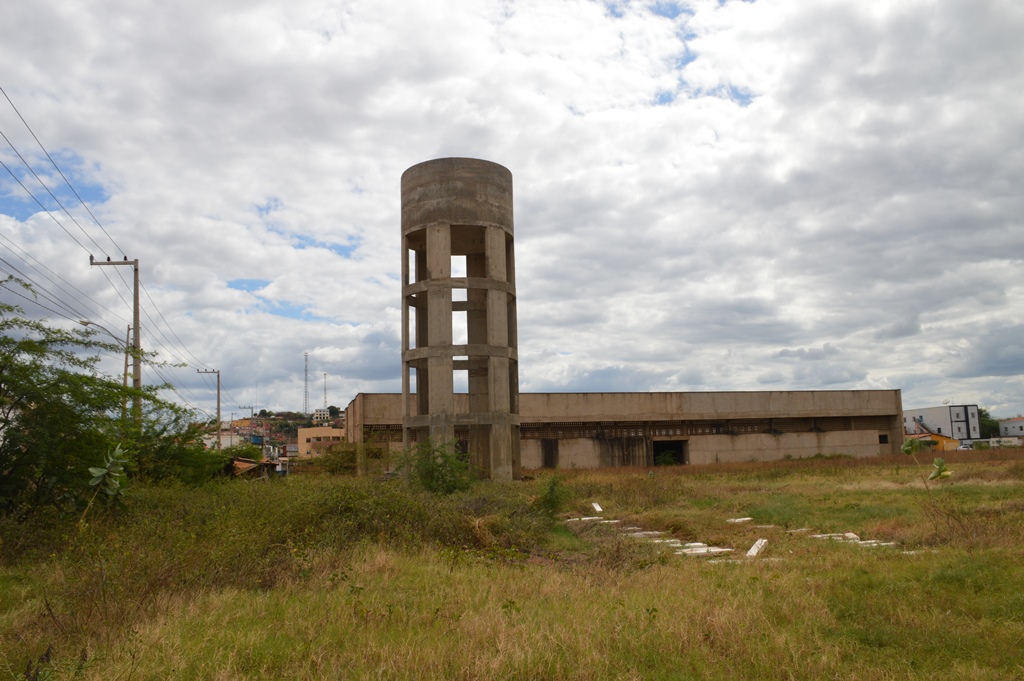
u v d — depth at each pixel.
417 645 7.71
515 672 6.98
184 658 7.25
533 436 57.31
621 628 8.27
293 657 7.56
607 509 26.20
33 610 9.59
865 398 65.69
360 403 52.47
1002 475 31.98
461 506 21.30
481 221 36.31
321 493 18.91
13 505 16.19
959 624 8.45
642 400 59.72
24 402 16.36
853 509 22.19
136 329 30.00
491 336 35.84
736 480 38.00
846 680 6.86
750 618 8.64
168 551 11.02
